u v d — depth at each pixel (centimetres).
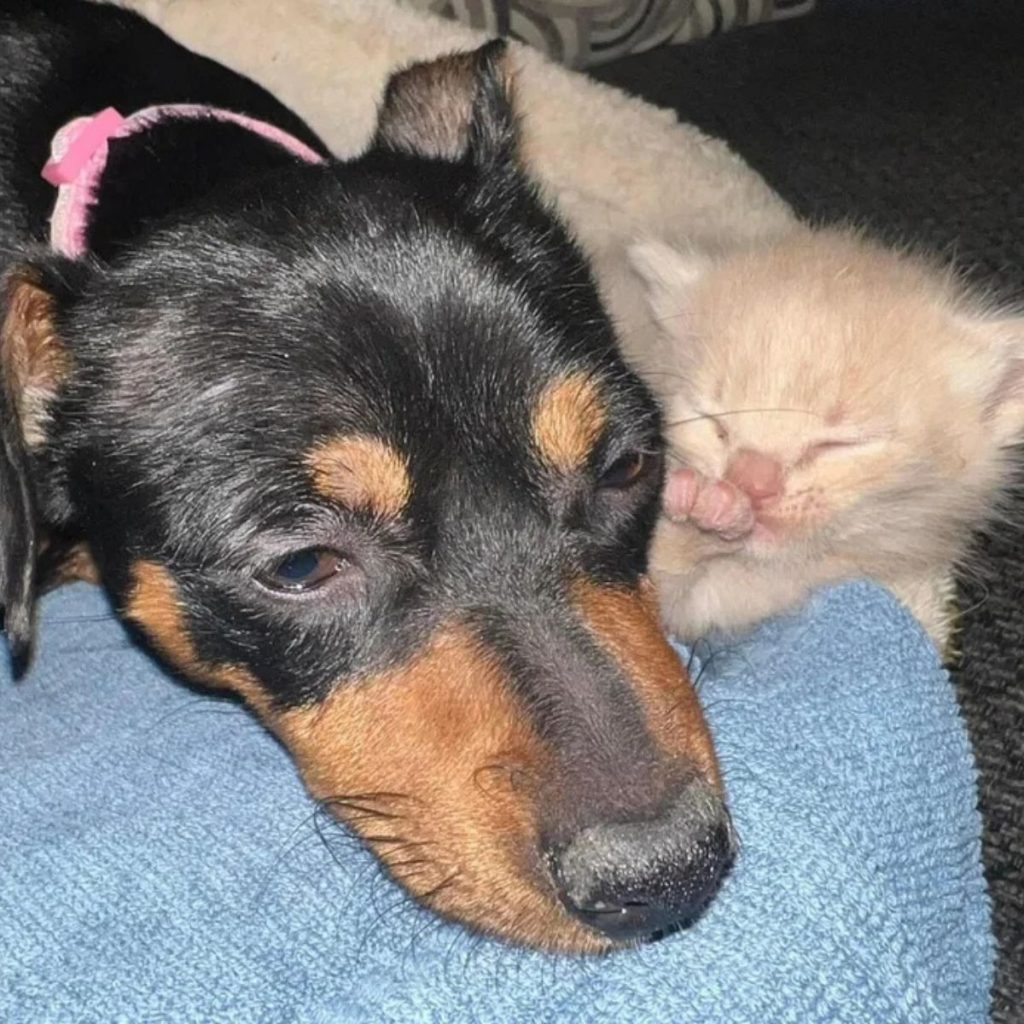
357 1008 33
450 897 33
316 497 33
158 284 35
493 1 67
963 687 46
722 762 36
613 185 53
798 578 42
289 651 34
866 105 68
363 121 55
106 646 41
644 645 33
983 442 43
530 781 32
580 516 35
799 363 41
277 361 34
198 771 37
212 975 34
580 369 35
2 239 42
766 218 52
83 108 44
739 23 74
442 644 33
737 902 34
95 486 36
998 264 58
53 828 36
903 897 36
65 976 34
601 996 33
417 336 34
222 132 41
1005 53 72
